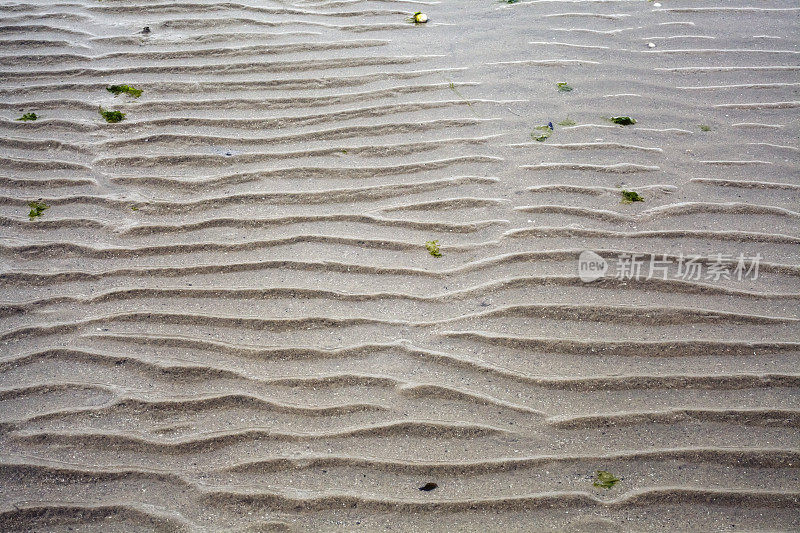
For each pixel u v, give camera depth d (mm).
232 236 1815
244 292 1734
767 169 1912
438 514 1519
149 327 1694
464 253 1782
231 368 1649
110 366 1654
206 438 1583
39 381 1639
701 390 1620
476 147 1963
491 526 1509
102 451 1575
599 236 1803
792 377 1629
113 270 1767
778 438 1575
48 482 1551
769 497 1528
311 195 1877
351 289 1736
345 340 1678
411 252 1787
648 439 1578
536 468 1554
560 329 1685
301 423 1596
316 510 1523
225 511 1524
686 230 1811
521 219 1830
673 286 1730
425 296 1728
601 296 1722
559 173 1908
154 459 1567
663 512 1519
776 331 1678
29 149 1956
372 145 1967
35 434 1588
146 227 1827
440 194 1877
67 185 1894
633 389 1624
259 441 1579
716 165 1922
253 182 1900
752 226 1816
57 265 1774
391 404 1612
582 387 1627
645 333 1680
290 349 1668
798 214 1833
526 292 1729
